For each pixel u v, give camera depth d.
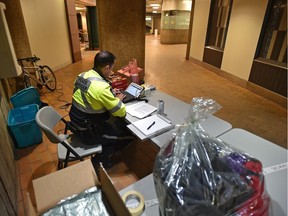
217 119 1.55
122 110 1.51
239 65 4.41
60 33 5.71
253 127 2.79
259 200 0.65
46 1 4.96
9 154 1.84
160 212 0.76
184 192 0.64
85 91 1.46
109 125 1.69
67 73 5.33
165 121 1.47
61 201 0.93
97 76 1.51
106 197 0.93
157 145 1.26
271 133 2.66
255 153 1.17
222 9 5.00
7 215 1.25
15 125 2.12
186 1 10.64
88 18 8.58
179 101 1.86
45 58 5.05
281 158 1.13
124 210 0.72
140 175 1.93
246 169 0.69
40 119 1.40
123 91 1.97
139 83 2.22
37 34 4.69
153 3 12.73
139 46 3.91
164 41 11.37
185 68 5.87
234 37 4.52
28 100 2.58
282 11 3.37
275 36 3.55
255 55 3.93
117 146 1.79
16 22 3.40
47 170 1.98
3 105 2.27
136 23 3.71
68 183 0.97
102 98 1.44
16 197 1.61
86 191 0.96
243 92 4.05
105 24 3.56
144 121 1.47
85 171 1.00
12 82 3.41
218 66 5.25
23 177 1.89
